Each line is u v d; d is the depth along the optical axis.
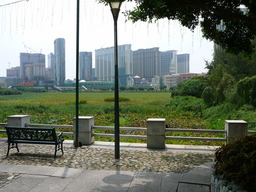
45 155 8.41
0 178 6.14
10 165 7.17
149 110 27.94
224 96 22.17
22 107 32.97
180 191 5.03
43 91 145.25
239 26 7.88
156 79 161.00
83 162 7.60
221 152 4.32
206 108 24.23
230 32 8.08
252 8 6.75
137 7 7.10
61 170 6.75
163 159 7.98
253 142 4.00
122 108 30.56
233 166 3.77
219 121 17.62
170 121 19.78
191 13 7.89
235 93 19.52
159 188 5.52
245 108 17.64
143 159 7.98
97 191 5.41
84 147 9.59
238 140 4.34
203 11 7.78
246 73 27.56
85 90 159.00
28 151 8.95
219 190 3.75
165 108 30.83
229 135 8.91
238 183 3.52
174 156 8.35
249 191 3.36
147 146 9.51
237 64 27.78
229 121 9.09
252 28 7.48
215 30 8.19
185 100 30.53
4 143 10.30
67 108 33.00
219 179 3.85
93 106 36.47
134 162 7.63
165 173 6.55
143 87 158.38
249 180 3.39
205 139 9.37
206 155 8.50
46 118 21.16
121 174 6.46
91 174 6.45
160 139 9.41
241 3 6.90
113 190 5.45
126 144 10.05
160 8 7.20
